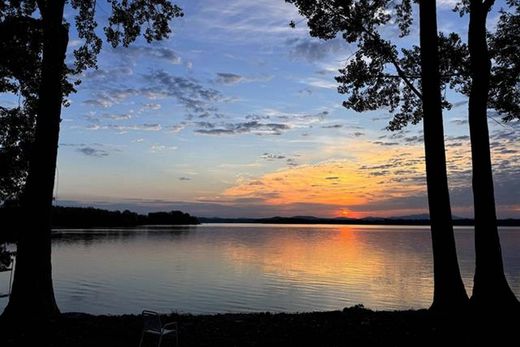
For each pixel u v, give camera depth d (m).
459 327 9.37
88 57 14.10
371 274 44.50
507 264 51.28
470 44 10.97
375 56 13.45
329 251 80.75
